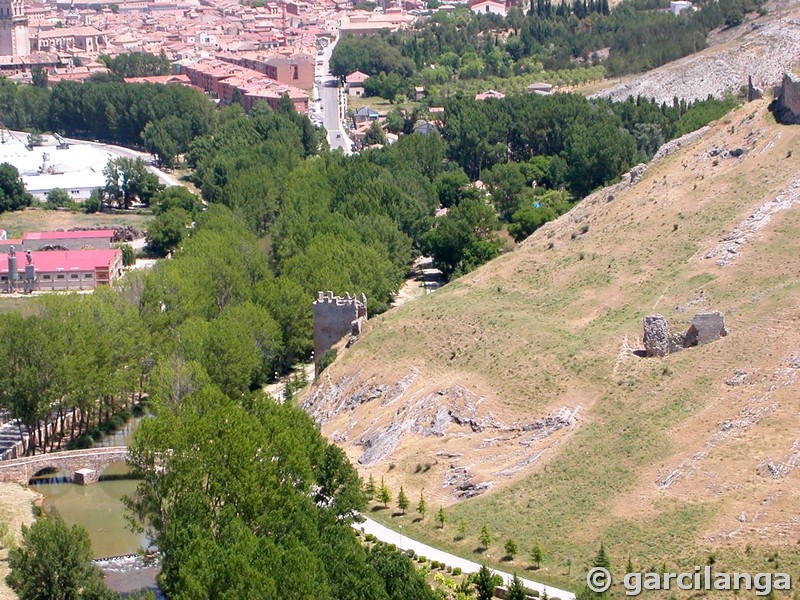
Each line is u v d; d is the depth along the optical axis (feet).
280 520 627.46
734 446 645.10
